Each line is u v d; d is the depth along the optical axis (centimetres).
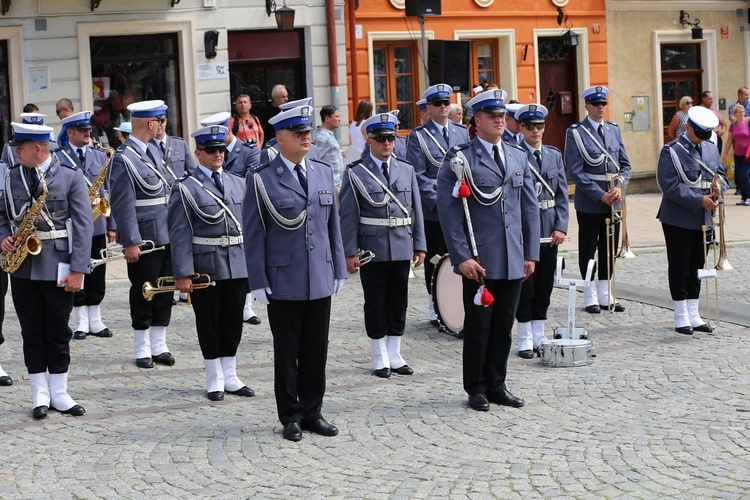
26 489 813
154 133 1242
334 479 813
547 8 2573
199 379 1139
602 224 1414
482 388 996
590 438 891
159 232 1209
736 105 2422
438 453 868
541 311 1222
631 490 769
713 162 1292
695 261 1286
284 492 789
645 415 950
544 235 1227
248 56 2245
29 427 974
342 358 1208
